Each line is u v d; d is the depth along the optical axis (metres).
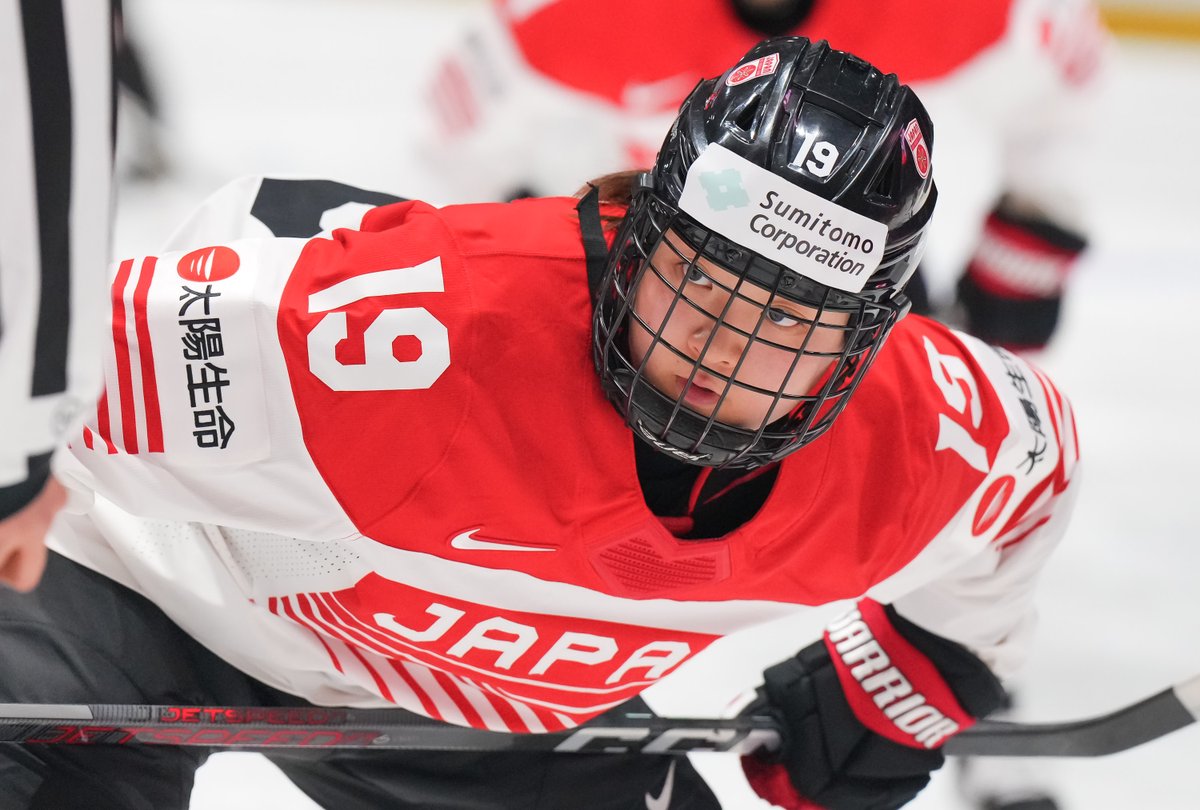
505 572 4.44
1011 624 5.54
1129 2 18.17
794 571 4.67
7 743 4.67
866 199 3.84
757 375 3.96
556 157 7.92
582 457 4.18
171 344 3.94
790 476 4.40
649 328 3.90
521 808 5.60
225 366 3.95
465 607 4.61
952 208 13.38
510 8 7.50
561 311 4.09
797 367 4.01
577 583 4.49
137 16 12.24
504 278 4.07
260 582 4.87
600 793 5.66
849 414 4.52
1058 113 8.09
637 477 4.27
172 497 4.18
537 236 4.18
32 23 2.78
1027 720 7.74
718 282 3.83
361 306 3.98
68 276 3.01
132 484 4.12
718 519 4.48
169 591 5.01
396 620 4.70
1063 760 7.43
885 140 3.88
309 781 5.68
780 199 3.77
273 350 3.95
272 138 13.50
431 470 4.11
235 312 3.94
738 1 7.18
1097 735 5.68
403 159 13.58
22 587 3.45
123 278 4.01
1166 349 12.41
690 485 4.40
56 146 2.88
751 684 7.55
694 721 5.56
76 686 4.77
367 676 5.11
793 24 7.28
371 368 3.97
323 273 4.03
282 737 5.03
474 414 4.05
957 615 5.45
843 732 5.67
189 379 3.96
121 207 11.98
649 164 7.67
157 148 12.35
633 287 3.93
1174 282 13.64
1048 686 7.96
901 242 3.97
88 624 4.88
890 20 7.42
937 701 5.55
